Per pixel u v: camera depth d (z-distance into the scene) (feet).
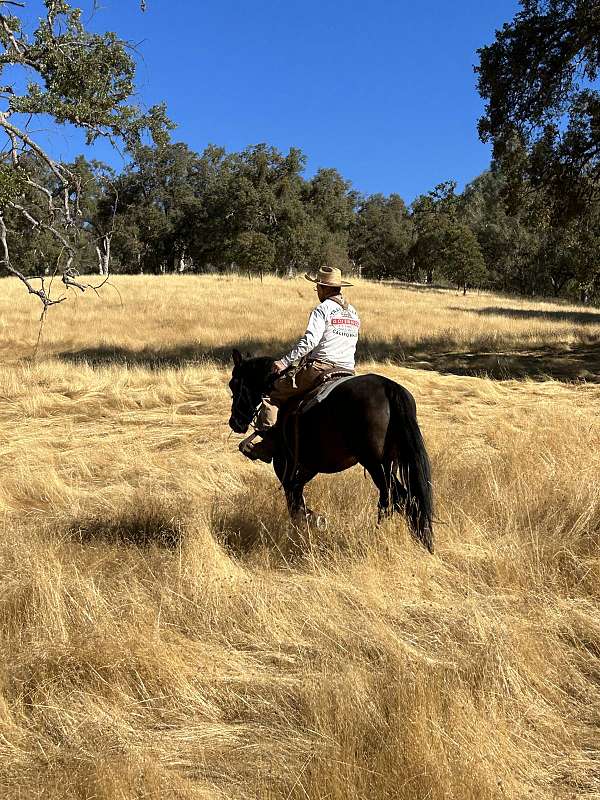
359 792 9.55
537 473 22.48
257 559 17.90
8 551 18.56
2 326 97.81
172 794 9.62
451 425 34.40
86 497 24.95
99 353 80.28
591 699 12.03
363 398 17.16
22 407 43.32
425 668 12.35
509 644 12.76
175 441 34.40
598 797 9.72
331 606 14.66
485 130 69.46
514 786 9.72
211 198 243.60
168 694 12.25
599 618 14.28
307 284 181.78
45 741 11.12
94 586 15.84
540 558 16.76
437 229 261.44
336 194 279.69
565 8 63.57
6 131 36.17
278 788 9.75
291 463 19.60
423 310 133.69
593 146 68.90
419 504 16.46
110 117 37.50
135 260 268.21
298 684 12.28
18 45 36.86
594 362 59.72
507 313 139.03
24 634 14.28
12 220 38.27
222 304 125.18
